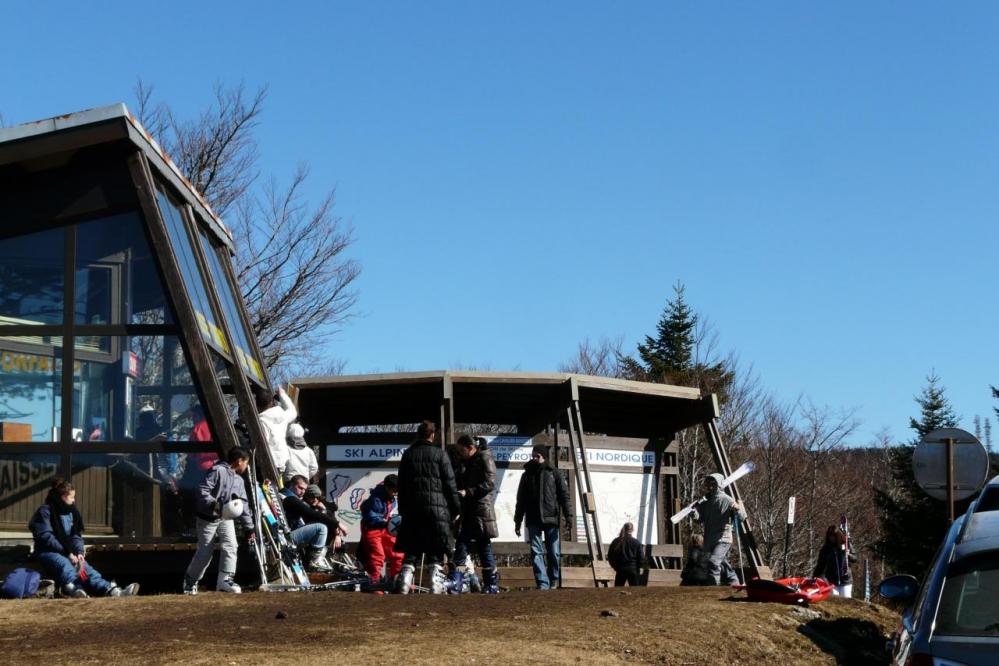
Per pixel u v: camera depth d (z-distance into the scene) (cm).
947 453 1748
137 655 805
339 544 1545
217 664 770
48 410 1392
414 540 1299
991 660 615
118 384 1401
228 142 3250
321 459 1917
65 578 1239
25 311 1401
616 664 873
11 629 947
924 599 693
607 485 2025
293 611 1034
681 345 5209
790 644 1109
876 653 1169
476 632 941
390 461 1912
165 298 1393
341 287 3347
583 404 2031
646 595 1283
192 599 1115
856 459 5238
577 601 1185
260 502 1328
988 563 689
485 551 1558
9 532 1366
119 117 1352
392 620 987
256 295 3212
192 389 1388
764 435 4459
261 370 1848
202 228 1752
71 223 1407
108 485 1384
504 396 1959
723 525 1795
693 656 969
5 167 1383
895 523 4409
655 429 2123
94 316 1401
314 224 3300
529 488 1633
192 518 1373
